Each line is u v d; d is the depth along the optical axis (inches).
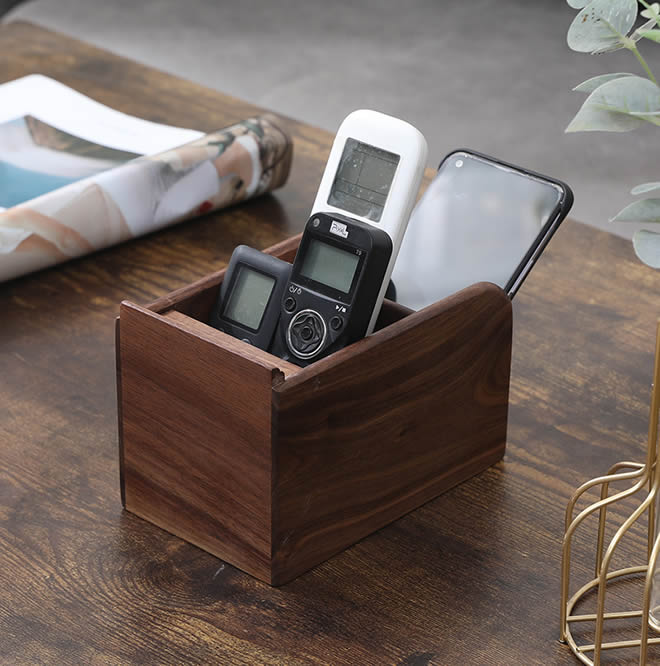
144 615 29.9
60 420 38.1
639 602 30.4
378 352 30.2
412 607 30.2
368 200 31.7
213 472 30.7
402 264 38.5
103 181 47.4
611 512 33.9
